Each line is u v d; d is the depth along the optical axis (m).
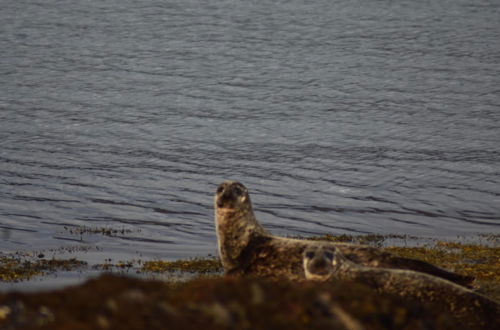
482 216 175.88
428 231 156.62
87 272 98.19
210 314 28.17
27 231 159.62
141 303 28.75
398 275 44.19
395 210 184.75
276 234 160.75
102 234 154.75
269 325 28.25
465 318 41.97
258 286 31.25
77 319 27.81
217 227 57.03
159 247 135.00
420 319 32.81
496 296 60.66
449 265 87.00
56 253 124.31
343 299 32.09
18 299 29.72
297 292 31.47
